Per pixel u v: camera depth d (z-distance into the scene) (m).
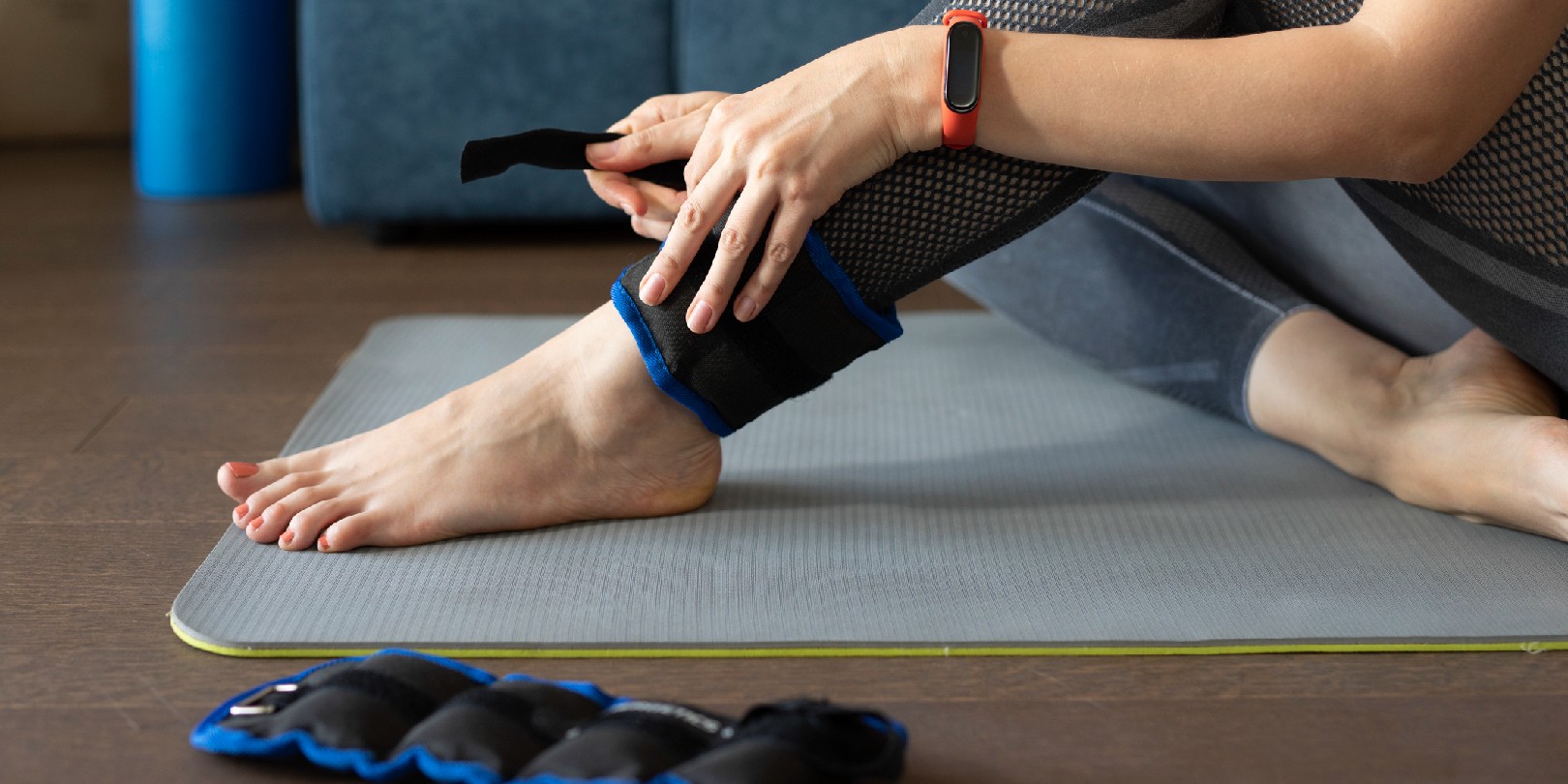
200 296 1.77
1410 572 0.90
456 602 0.87
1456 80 0.77
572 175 2.06
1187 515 1.01
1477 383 0.99
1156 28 0.85
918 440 1.19
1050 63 0.80
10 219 2.26
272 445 1.21
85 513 1.05
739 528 0.99
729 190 0.83
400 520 0.95
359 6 2.01
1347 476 1.08
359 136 2.03
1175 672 0.80
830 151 0.82
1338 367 1.07
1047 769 0.70
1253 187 1.14
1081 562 0.93
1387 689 0.78
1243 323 1.14
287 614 0.85
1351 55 0.78
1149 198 1.21
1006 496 1.06
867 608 0.86
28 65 2.85
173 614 0.85
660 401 0.94
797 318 0.87
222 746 0.70
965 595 0.88
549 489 0.97
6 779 0.69
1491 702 0.76
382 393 1.31
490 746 0.66
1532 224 0.84
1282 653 0.82
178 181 2.45
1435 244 0.91
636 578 0.90
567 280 1.85
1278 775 0.70
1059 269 1.26
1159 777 0.69
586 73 2.04
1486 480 0.94
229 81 2.43
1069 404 1.29
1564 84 0.79
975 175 0.86
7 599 0.90
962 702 0.77
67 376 1.42
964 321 1.58
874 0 2.00
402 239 2.12
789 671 0.80
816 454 1.16
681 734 0.65
